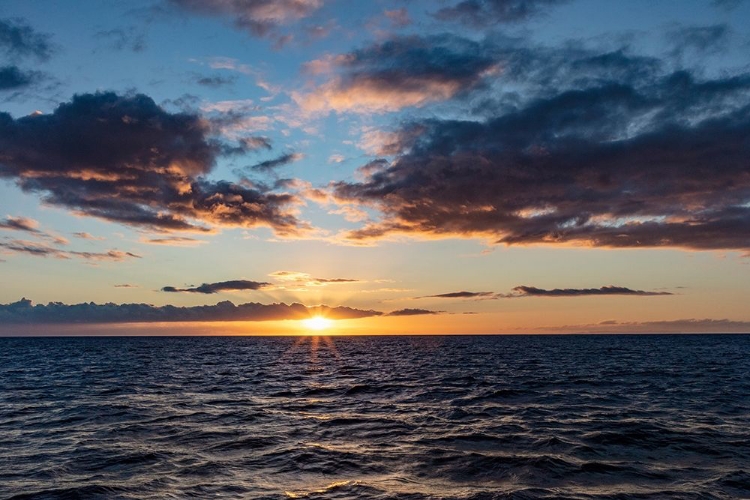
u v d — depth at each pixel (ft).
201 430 70.38
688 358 250.98
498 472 49.88
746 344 476.95
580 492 43.88
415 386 126.31
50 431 69.87
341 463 53.42
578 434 66.28
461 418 79.25
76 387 126.41
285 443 62.54
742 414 82.17
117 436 66.54
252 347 477.36
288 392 116.37
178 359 269.03
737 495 43.24
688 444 60.90
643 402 96.17
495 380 140.36
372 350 394.73
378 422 76.38
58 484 46.26
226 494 43.39
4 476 48.93
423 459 54.75
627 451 57.82
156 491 44.16
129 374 168.66
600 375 155.02
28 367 202.80
